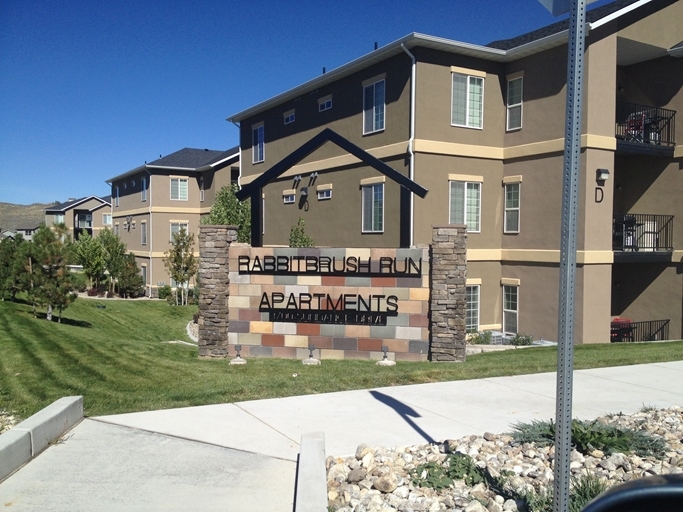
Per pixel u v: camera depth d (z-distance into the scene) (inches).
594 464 210.1
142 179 1593.3
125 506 181.8
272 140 1035.9
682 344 577.9
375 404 302.0
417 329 433.1
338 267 440.8
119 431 251.8
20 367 359.3
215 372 367.6
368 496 182.5
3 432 238.1
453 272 427.5
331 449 234.1
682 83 740.0
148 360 405.7
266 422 268.7
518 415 285.1
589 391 338.6
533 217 725.3
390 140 739.4
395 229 730.2
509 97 756.0
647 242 748.0
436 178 711.7
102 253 1557.6
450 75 716.7
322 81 861.8
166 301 1359.5
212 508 181.9
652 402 314.7
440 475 195.8
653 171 772.0
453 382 355.6
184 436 247.1
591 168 668.1
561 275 138.2
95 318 960.3
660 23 727.7
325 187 877.8
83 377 339.6
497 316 770.2
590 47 663.8
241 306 448.1
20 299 916.0
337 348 440.8
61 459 219.1
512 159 750.5
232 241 452.4
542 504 171.6
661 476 87.9
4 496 187.2
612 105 681.6
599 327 679.1
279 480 203.8
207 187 1519.4
